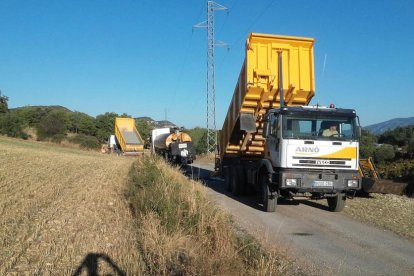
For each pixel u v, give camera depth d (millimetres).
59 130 63750
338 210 12742
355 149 12141
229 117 16938
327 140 12023
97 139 65625
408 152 22766
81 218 9602
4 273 5922
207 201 10406
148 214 8844
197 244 7227
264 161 12852
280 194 12938
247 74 14234
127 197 12383
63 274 6012
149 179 13523
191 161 31656
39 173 18547
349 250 8375
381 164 20578
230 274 5844
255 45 14398
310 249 8352
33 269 6152
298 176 11812
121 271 6219
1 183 14406
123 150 42531
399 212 12656
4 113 66625
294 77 14500
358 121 12273
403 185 15016
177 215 8617
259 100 14648
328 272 6887
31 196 12258
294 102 14781
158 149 34906
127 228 8773
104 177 18422
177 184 12672
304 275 6664
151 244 7230
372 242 9070
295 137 11977
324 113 12156
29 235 7883
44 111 74500
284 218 11703
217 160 20469
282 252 7105
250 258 6488
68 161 26578
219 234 7406
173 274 6105
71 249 7125
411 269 7250
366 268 7227
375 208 13273
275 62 14445
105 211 10562
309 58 14641
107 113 75938
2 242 7316
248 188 16078
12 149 33094
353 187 12000
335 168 12031
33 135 65062
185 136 32500
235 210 12805
